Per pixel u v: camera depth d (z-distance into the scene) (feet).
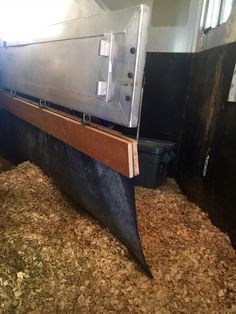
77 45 5.61
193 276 5.59
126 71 4.43
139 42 4.17
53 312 4.71
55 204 7.79
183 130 10.77
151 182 10.00
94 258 5.82
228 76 6.84
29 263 5.52
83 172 6.38
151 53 10.82
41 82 7.53
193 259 6.06
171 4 10.66
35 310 4.71
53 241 6.18
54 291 5.05
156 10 10.89
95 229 6.68
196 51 10.47
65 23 6.04
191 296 5.14
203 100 8.70
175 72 10.69
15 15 8.83
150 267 5.75
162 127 11.33
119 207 5.57
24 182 8.81
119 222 5.81
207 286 5.37
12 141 11.30
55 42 6.51
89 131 5.49
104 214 6.31
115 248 6.13
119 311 4.77
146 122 11.51
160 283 5.38
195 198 8.71
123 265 5.71
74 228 6.71
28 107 8.45
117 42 4.54
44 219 7.03
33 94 8.22
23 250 5.81
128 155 4.56
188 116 10.28
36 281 5.19
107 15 4.74
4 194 8.14
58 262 5.64
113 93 4.77
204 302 5.04
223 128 6.93
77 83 5.77
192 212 8.13
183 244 6.57
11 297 4.88
